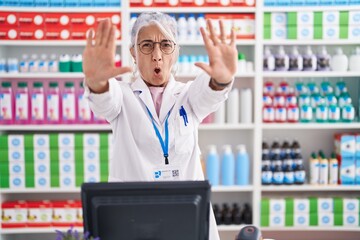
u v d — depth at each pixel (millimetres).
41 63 3352
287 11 3348
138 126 1701
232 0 3320
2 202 3469
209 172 3494
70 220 3422
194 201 1143
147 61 1632
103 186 1131
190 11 3324
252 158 3549
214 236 1769
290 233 3807
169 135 1714
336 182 3518
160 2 3305
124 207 1125
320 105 3463
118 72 1303
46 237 3766
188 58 3389
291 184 3508
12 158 3346
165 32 1605
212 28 1397
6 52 3615
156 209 1135
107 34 1284
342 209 3484
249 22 3379
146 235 1147
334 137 3746
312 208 3484
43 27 3301
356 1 3355
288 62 3436
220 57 1395
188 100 1752
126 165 1721
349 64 3469
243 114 3477
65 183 3375
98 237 1112
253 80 3520
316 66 3443
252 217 3527
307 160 3809
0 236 3434
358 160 3482
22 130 3602
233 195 3814
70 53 3664
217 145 3791
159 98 1751
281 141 3801
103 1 3297
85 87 1409
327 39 3367
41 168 3359
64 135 3336
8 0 3268
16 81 3635
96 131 3617
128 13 3289
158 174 1715
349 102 3490
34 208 3408
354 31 3363
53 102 3350
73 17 3303
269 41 3365
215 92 1525
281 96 3455
